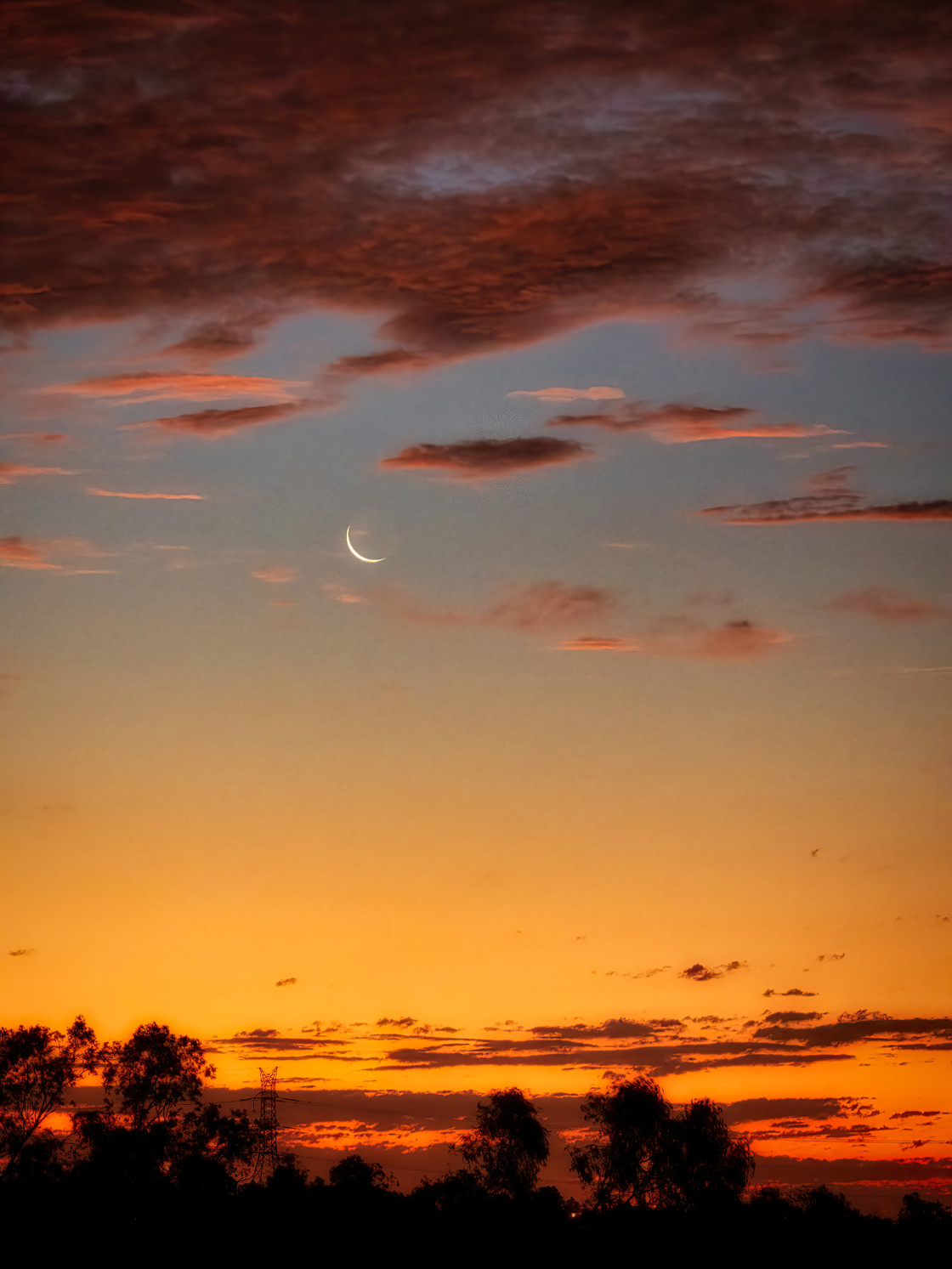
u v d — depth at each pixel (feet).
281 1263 199.52
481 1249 208.13
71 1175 195.11
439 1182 221.46
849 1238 222.69
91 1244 189.67
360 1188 211.82
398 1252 205.57
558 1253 211.82
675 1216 219.41
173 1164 201.16
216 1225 197.98
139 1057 205.46
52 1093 200.75
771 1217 223.10
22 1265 187.42
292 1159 214.07
